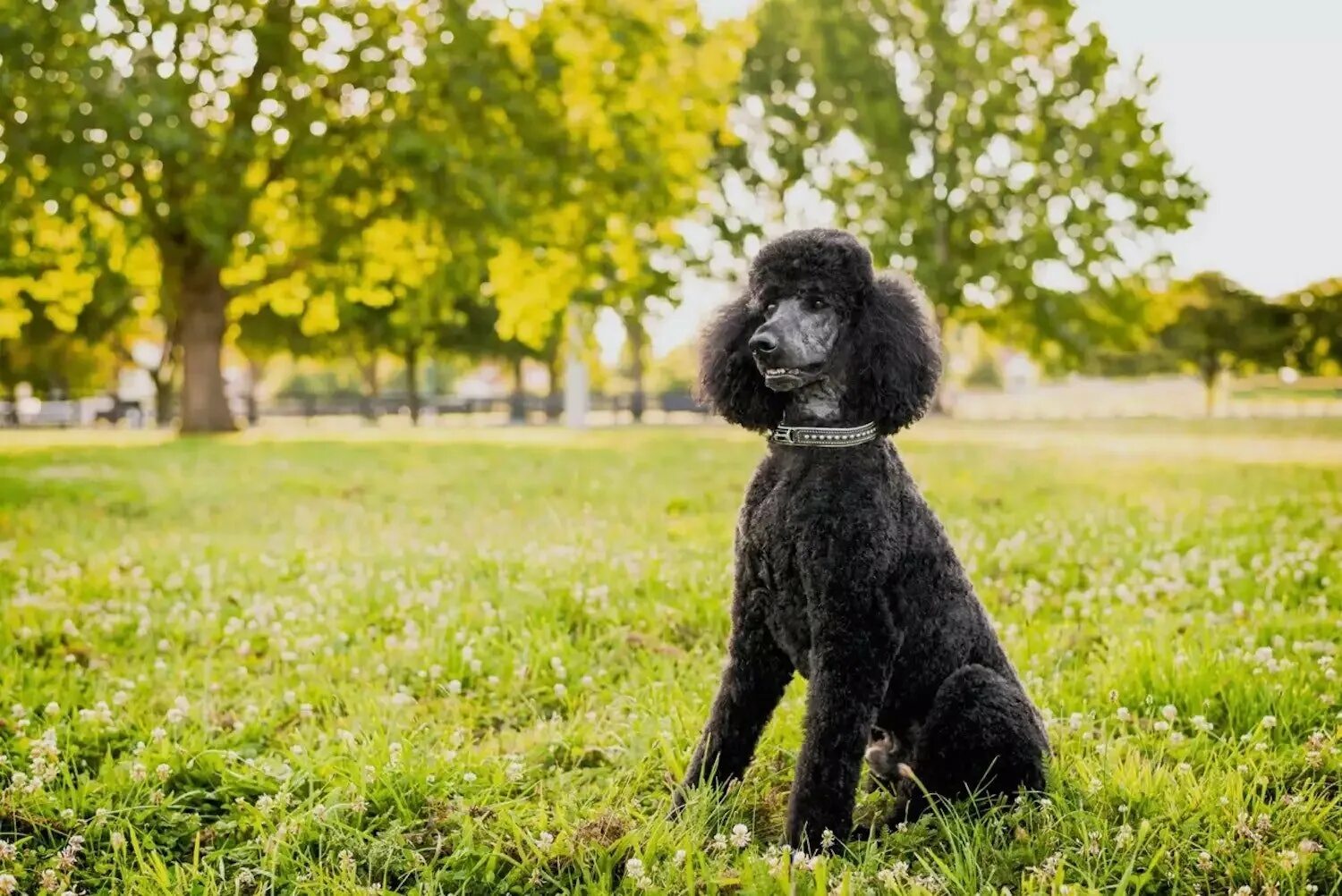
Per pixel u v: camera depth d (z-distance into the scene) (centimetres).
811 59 3634
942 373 367
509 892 305
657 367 7412
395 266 2367
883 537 332
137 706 450
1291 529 859
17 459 1590
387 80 1972
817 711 328
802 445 345
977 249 3528
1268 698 423
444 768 364
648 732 410
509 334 2445
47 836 341
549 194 1970
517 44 2002
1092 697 451
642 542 791
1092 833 315
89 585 652
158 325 4450
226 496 1125
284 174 2069
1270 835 321
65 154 1630
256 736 424
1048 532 840
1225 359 5184
